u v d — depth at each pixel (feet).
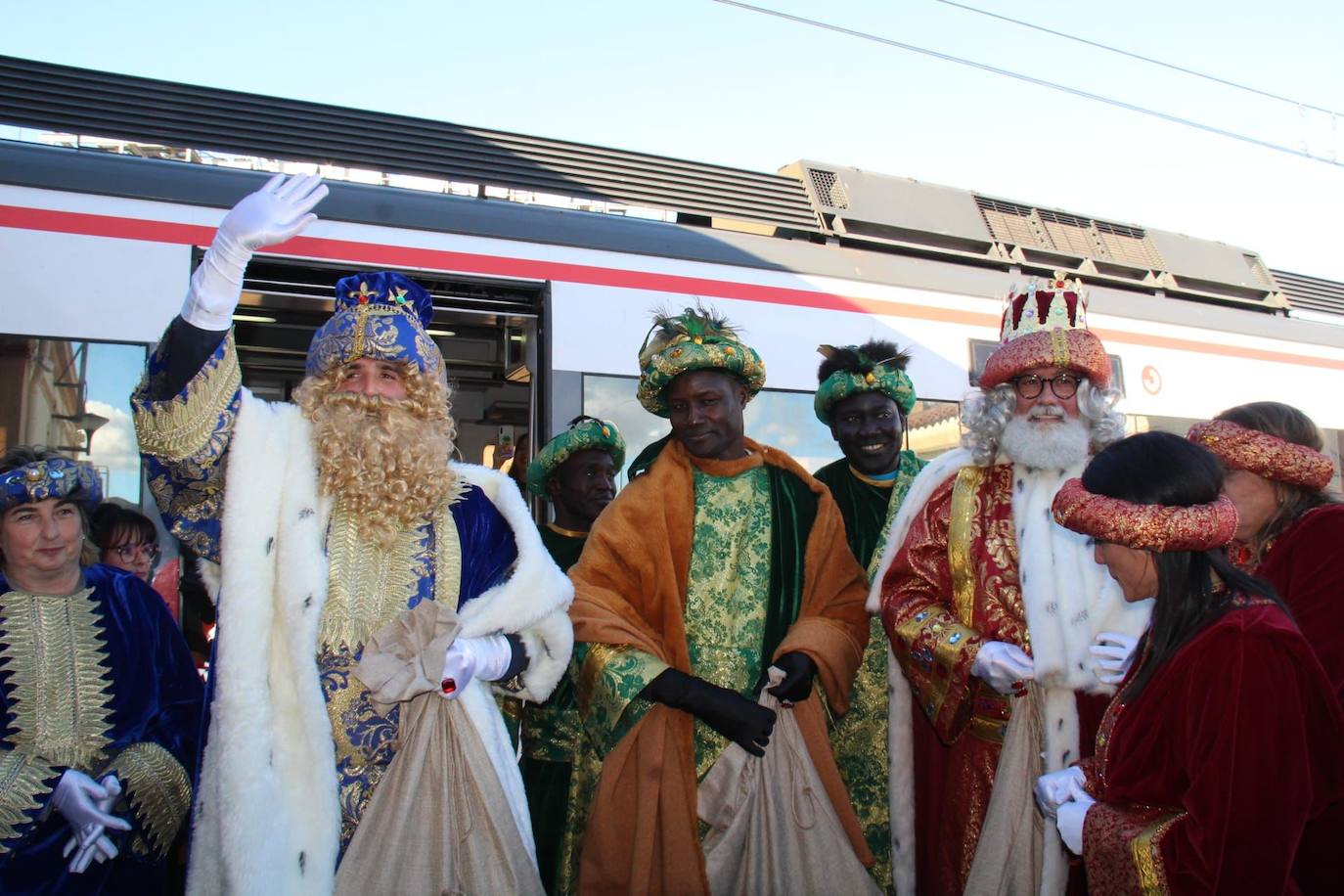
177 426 5.92
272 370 19.52
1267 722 4.99
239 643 5.98
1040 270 23.13
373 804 6.35
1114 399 8.47
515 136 18.30
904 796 9.05
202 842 5.86
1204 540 5.39
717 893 8.55
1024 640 8.09
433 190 17.03
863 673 9.92
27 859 7.34
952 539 8.61
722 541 9.16
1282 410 7.39
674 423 9.33
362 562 6.54
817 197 21.16
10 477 7.67
